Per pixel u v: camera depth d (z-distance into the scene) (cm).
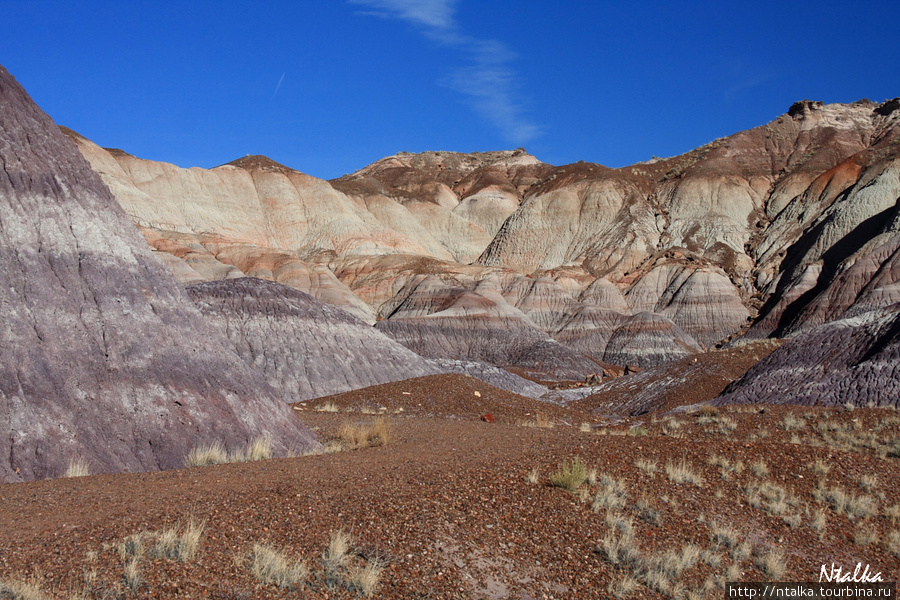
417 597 759
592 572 866
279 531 854
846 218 12238
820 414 2120
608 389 4278
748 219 15250
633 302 12369
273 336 4225
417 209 17188
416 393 3144
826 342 3086
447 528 902
